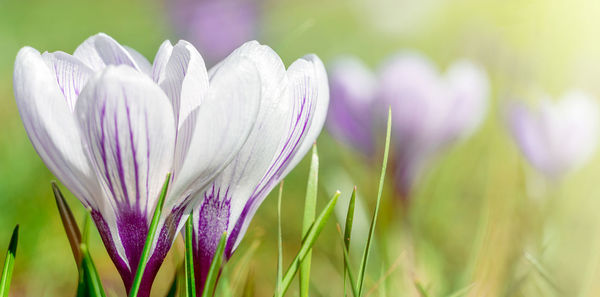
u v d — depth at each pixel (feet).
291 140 1.27
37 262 2.22
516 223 1.66
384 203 2.00
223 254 1.28
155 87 1.19
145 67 1.35
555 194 1.84
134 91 1.18
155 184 1.22
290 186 3.30
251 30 4.54
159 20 5.14
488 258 1.60
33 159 2.79
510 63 2.32
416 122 2.02
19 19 7.09
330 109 2.12
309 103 1.27
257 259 2.46
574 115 1.87
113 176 1.21
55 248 2.36
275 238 2.65
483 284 1.58
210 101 1.19
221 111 1.19
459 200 2.81
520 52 2.33
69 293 2.27
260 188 1.28
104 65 1.28
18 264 2.25
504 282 1.59
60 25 7.16
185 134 1.21
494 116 2.47
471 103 2.07
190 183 1.22
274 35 5.07
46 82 1.20
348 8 6.78
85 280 1.22
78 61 1.25
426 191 2.64
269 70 1.24
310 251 1.33
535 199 1.80
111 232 1.24
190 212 1.25
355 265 2.01
